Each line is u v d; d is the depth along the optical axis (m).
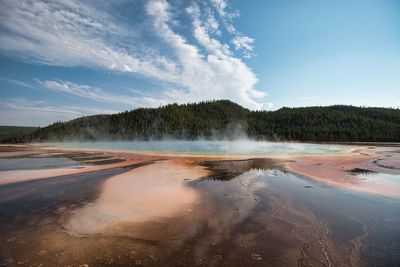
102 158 26.86
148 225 8.44
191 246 7.04
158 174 17.11
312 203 10.95
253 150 38.38
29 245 7.07
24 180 15.26
